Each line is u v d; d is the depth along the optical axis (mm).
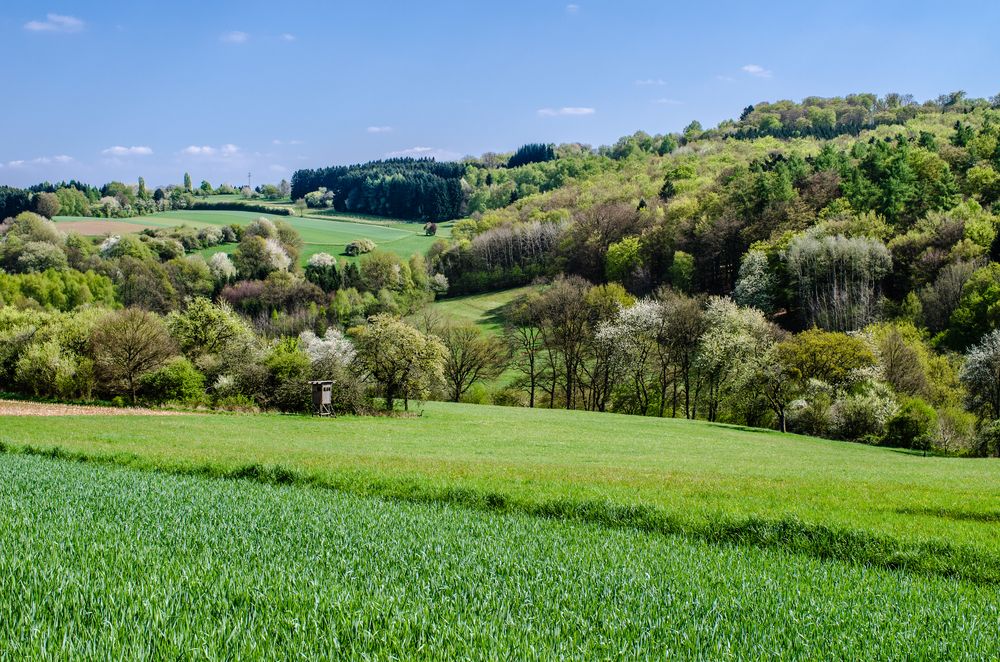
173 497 12859
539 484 16766
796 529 12211
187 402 52781
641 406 78250
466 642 5367
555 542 10539
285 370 54344
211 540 9133
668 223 104500
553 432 48219
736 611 7082
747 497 16156
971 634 6777
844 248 77000
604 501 14164
